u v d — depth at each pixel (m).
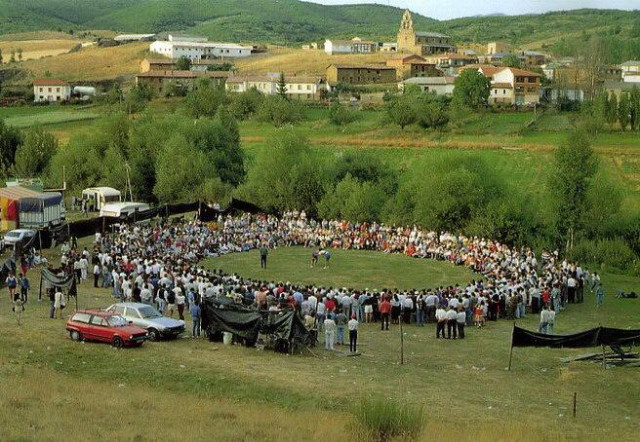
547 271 63.97
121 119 118.12
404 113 159.88
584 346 41.12
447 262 76.12
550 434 30.31
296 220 91.12
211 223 84.75
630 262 83.62
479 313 51.53
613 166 122.50
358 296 51.53
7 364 36.34
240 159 121.00
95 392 33.03
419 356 43.53
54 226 74.00
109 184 110.88
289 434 28.03
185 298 50.31
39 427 26.98
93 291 56.28
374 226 85.50
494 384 38.59
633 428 32.81
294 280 65.81
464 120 166.00
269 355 41.56
